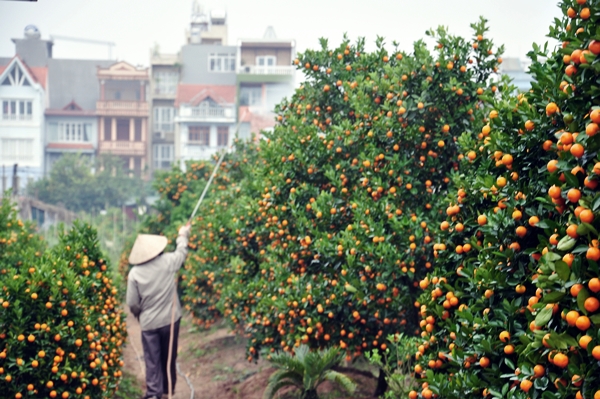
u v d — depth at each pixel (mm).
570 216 3113
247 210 9008
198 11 63062
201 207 15203
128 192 51344
